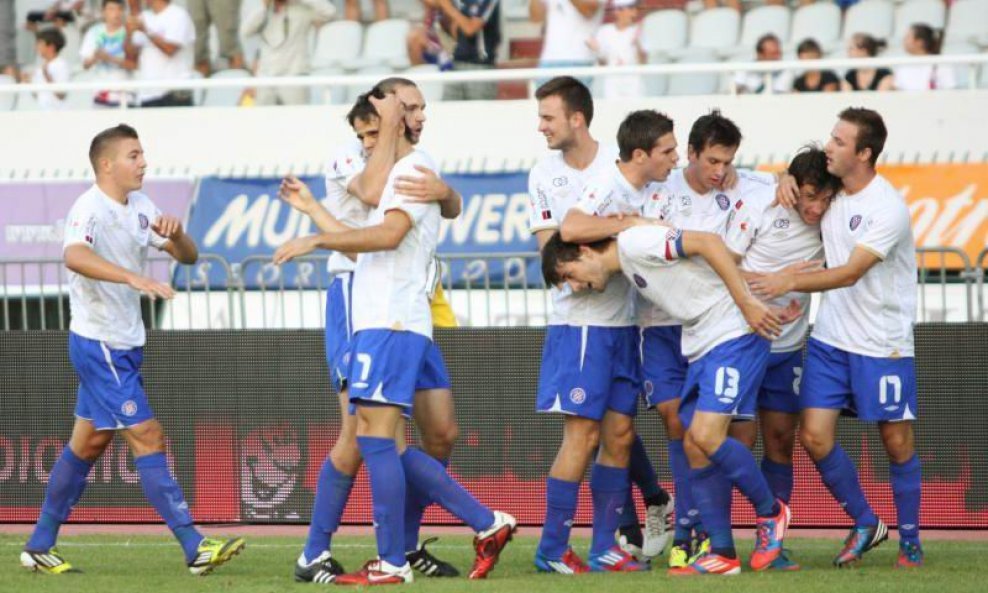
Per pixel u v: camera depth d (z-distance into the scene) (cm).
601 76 4472
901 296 2398
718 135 2308
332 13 4891
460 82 4431
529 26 4791
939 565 2452
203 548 2400
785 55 4753
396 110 2258
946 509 3002
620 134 2316
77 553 2733
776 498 2477
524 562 2547
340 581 2248
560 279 2297
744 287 2214
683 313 2305
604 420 2409
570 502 2384
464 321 3662
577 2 4644
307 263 3753
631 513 2605
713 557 2339
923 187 4166
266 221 4366
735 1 4816
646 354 2461
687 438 2352
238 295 3784
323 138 4434
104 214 2447
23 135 4562
